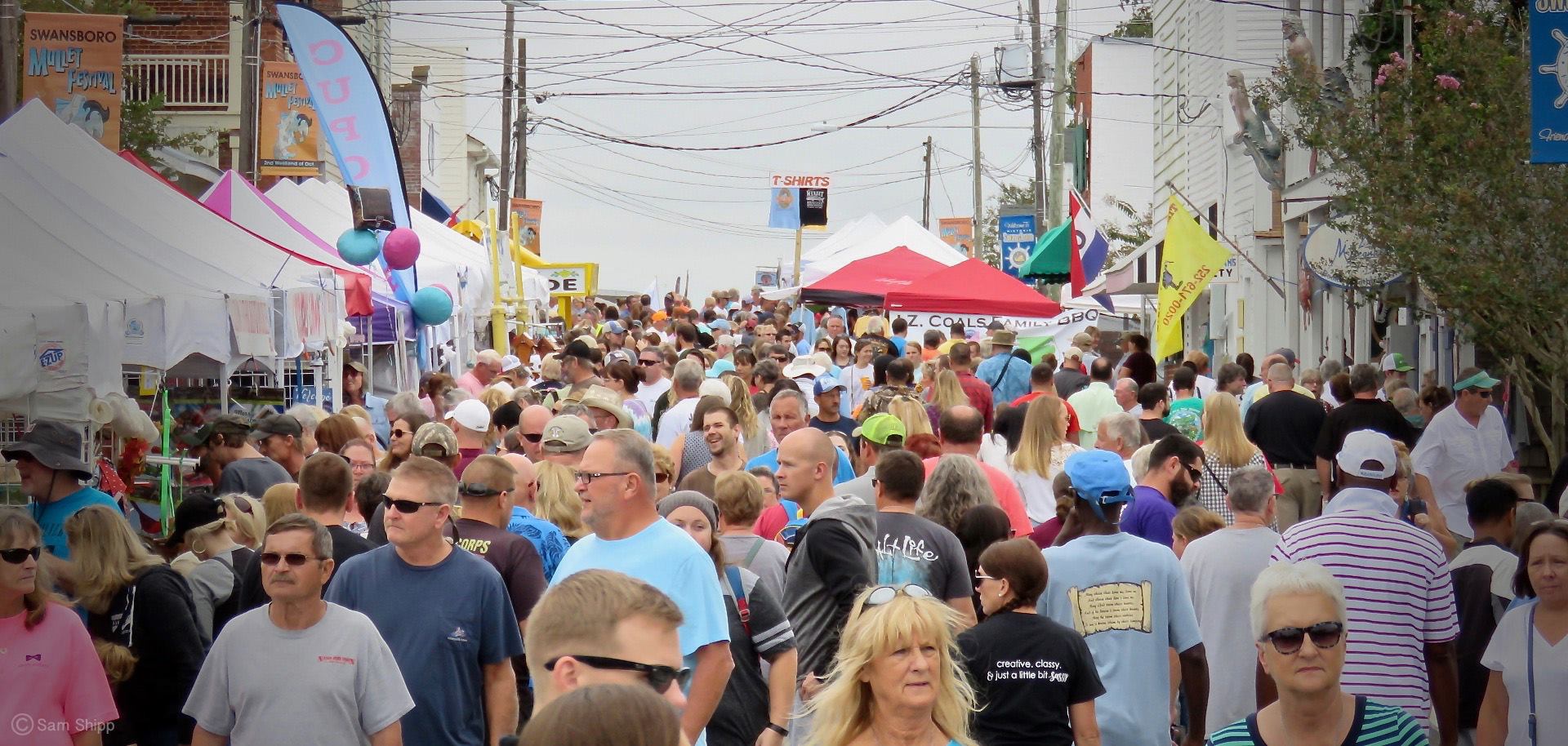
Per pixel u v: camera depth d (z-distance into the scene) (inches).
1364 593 481.1
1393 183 1032.2
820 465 570.6
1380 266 1136.2
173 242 959.0
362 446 704.4
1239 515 544.1
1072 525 546.0
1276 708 331.9
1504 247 953.5
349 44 1392.7
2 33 1103.6
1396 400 1087.6
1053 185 2215.8
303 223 1478.8
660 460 645.3
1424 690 481.1
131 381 1051.9
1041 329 2007.9
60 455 564.1
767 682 450.0
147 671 480.4
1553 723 434.3
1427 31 1064.2
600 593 244.7
